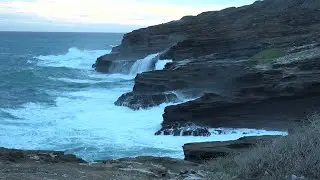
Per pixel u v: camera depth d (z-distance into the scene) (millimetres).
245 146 12688
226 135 20250
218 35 38656
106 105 27938
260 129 21031
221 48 36156
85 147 18297
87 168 8750
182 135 20266
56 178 7469
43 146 18531
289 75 21609
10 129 21406
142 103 26156
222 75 26328
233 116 21484
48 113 25688
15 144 18812
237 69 26047
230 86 23875
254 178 7562
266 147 8438
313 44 29438
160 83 28234
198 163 10969
